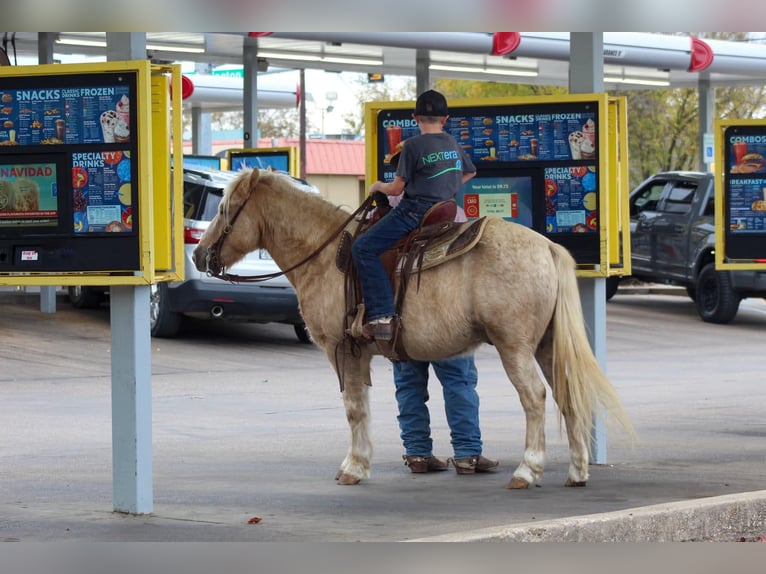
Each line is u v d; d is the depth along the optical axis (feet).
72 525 25.41
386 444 39.06
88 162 26.50
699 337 78.38
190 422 43.21
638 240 89.81
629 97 169.48
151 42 80.69
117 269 26.37
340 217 31.83
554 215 35.47
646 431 41.65
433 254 29.71
